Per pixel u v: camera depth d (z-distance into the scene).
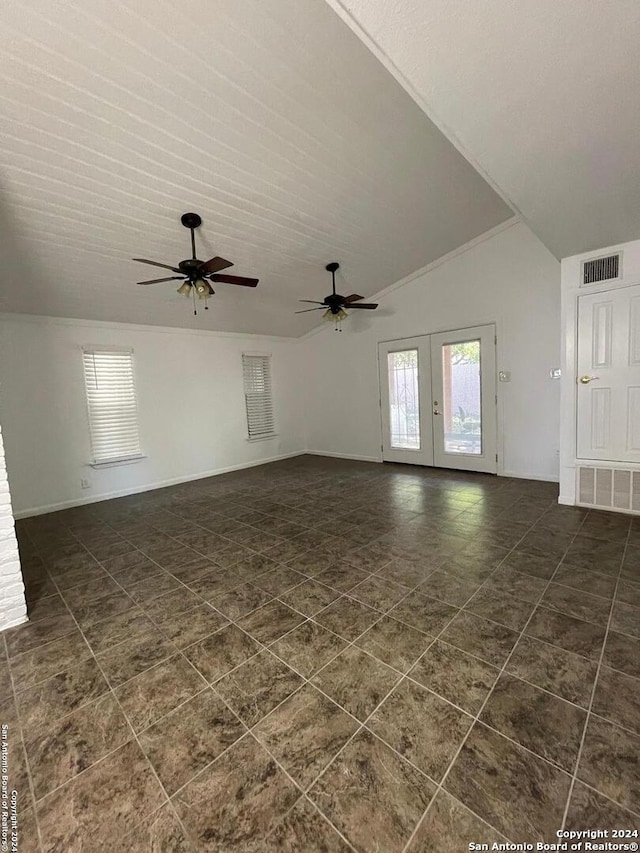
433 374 5.30
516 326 4.48
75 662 1.83
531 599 2.13
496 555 2.69
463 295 4.86
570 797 1.12
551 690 1.51
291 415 7.11
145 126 2.34
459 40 1.39
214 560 2.88
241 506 4.24
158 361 5.31
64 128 2.26
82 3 1.67
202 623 2.09
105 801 1.18
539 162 2.07
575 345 3.40
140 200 2.96
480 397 4.88
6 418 4.14
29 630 2.10
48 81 1.98
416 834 1.05
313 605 2.20
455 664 1.68
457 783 1.18
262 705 1.52
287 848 1.04
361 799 1.15
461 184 3.45
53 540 3.47
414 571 2.53
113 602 2.35
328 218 3.69
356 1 1.26
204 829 1.09
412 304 5.39
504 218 4.29
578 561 2.53
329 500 4.27
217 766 1.28
